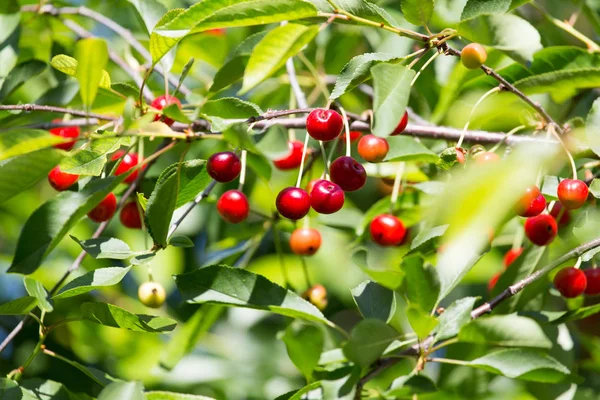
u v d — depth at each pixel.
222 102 1.29
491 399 1.45
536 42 1.29
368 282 1.33
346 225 1.48
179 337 1.43
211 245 1.48
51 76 1.42
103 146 1.28
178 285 1.29
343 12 1.26
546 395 1.36
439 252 1.33
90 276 1.28
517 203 1.27
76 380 1.52
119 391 1.28
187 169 1.29
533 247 1.38
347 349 1.26
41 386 1.32
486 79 1.42
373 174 1.43
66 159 1.27
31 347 1.52
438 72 1.48
